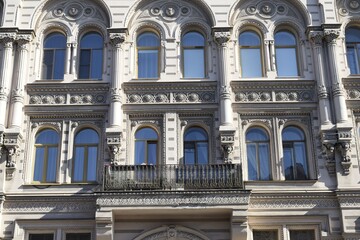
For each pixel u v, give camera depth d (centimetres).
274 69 2909
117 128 2719
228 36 2909
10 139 2692
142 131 2811
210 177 2564
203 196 2500
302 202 2633
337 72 2825
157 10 3030
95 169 2748
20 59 2872
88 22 3009
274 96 2842
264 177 2739
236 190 2503
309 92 2855
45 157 2780
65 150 2758
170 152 2731
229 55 2919
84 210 2617
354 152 2714
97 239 2491
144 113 2805
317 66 2864
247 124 2811
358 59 2972
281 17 3019
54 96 2850
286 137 2817
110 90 2820
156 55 2980
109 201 2498
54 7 3047
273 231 2623
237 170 2572
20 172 2689
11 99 2794
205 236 2556
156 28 2998
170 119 2792
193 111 2806
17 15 2955
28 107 2816
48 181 2738
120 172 2566
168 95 2838
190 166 2583
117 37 2906
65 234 2609
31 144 2781
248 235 2567
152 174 2569
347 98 2828
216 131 2764
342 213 2592
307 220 2609
